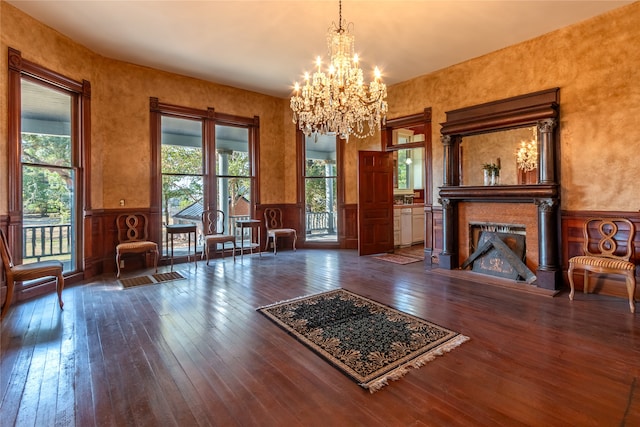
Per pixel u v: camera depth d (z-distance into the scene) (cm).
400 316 298
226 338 257
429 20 366
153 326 281
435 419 163
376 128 634
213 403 177
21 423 162
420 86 534
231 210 625
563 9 344
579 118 371
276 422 162
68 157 429
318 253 634
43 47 380
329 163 697
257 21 372
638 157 334
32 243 387
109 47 442
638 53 332
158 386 193
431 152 520
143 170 512
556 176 387
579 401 176
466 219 476
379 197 630
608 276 357
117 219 483
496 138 450
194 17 364
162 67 513
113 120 484
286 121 684
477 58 460
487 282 411
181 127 563
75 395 185
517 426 157
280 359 224
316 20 369
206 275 460
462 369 209
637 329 267
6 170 342
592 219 356
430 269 488
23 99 375
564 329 268
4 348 241
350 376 202
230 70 523
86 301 348
